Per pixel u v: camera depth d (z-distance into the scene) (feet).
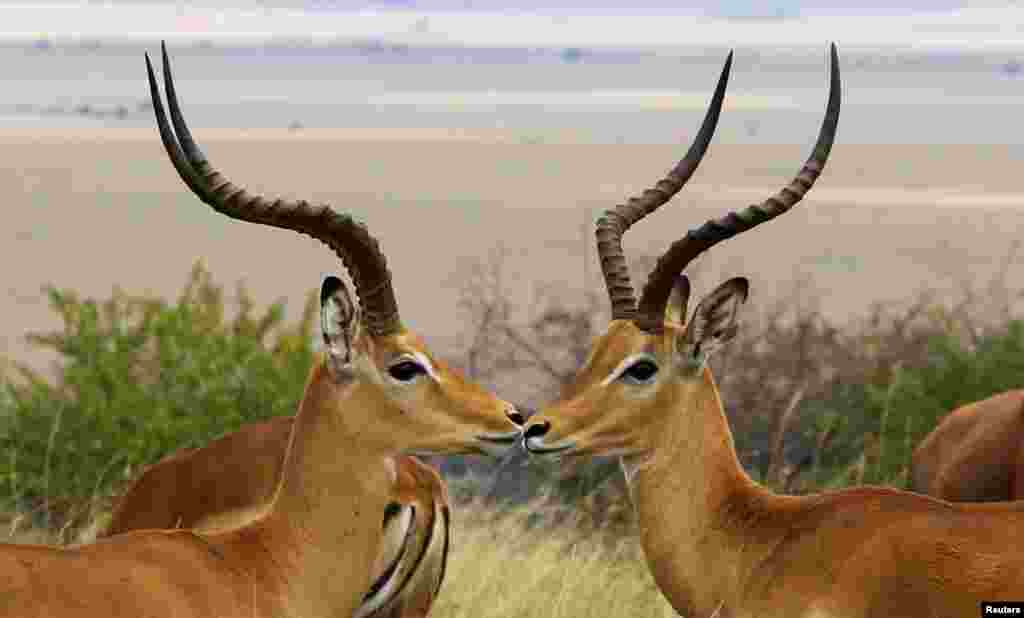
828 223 138.31
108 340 51.67
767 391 56.13
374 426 30.48
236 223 136.77
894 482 51.65
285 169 181.27
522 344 60.49
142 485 34.68
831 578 30.19
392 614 33.81
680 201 143.64
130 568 27.91
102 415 49.03
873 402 54.24
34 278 109.91
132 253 121.19
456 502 52.80
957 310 60.03
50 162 185.68
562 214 144.77
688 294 34.73
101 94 332.80
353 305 30.27
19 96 324.80
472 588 42.01
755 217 33.14
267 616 29.30
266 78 386.52
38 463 48.98
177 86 356.38
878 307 64.49
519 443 31.01
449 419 30.63
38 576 26.94
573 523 49.85
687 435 32.86
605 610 41.32
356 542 30.35
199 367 50.37
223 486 33.94
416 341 30.81
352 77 393.70
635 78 386.52
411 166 186.91
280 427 34.42
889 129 250.37
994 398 41.42
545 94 338.34
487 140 224.94
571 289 101.30
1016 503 30.32
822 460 54.65
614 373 32.71
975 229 138.00
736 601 31.89
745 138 228.84
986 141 232.12
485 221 139.85
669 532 32.81
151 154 196.44
